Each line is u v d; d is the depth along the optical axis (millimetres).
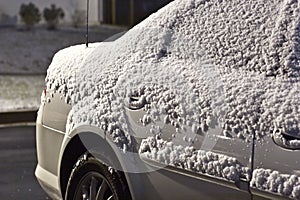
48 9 26906
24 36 25062
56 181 4785
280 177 2945
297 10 3500
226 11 3848
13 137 10375
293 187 2879
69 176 4691
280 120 3035
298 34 3420
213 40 3771
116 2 29031
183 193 3531
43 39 24938
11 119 12531
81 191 4492
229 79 3457
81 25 27719
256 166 3074
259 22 3611
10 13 26469
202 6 4031
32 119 12734
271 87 3260
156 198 3752
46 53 23219
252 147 3109
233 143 3207
